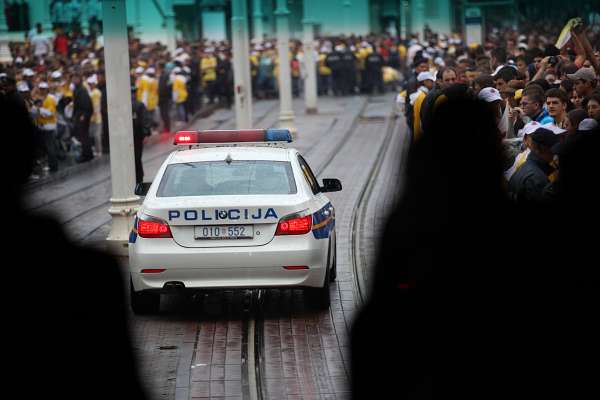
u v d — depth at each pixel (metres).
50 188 49.53
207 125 78.81
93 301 9.31
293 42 109.38
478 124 10.43
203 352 21.62
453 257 10.59
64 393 9.36
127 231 31.89
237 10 60.50
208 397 18.64
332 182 27.08
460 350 10.77
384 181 48.28
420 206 10.59
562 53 39.84
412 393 10.91
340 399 18.34
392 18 149.12
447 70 36.16
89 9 114.44
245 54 60.78
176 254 23.00
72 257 9.34
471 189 10.49
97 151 64.06
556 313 10.85
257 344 22.16
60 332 9.26
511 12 102.19
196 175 24.31
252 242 23.11
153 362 20.94
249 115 61.19
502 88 33.12
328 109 89.62
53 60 80.94
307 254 23.16
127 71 31.83
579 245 11.05
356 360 11.04
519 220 10.88
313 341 22.31
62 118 60.22
